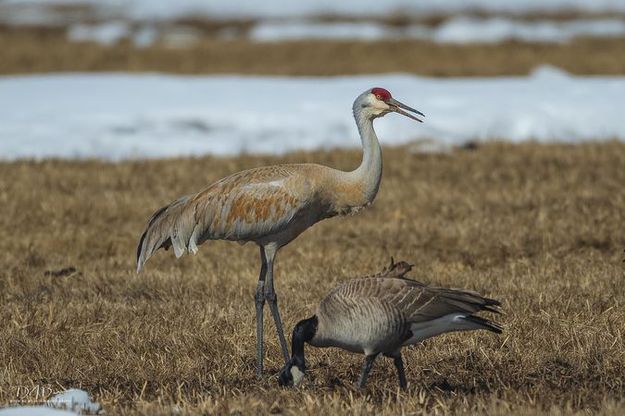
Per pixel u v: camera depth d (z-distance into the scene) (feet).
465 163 68.13
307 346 33.63
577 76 116.98
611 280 39.68
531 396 27.48
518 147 73.15
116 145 76.64
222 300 39.40
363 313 27.27
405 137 77.87
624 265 43.04
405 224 52.44
